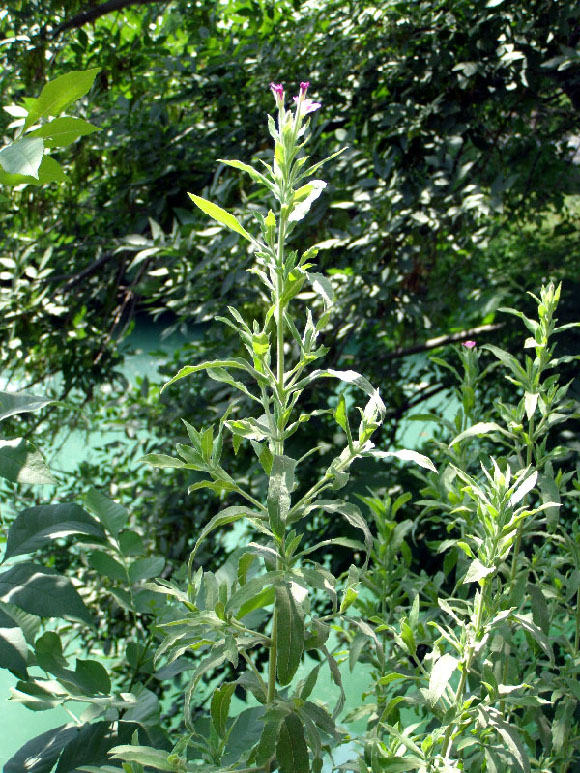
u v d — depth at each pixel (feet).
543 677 4.77
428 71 10.27
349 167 9.72
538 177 12.30
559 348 9.75
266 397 3.52
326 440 9.82
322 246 3.37
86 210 12.24
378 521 5.63
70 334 11.57
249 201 9.97
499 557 3.63
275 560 3.32
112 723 3.65
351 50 11.03
